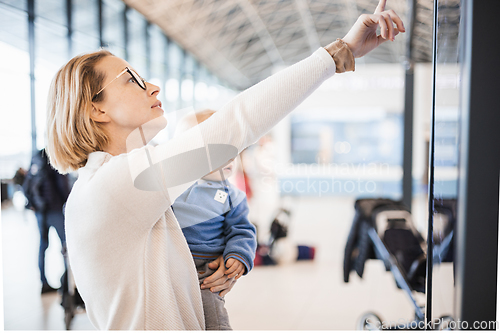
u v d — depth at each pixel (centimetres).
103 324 73
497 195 54
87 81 75
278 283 423
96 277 70
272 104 63
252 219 566
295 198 1084
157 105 82
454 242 58
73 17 777
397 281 262
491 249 54
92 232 69
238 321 315
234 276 93
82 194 71
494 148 54
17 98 698
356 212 315
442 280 65
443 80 66
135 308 69
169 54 1323
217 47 1627
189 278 76
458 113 57
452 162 59
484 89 54
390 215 290
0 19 664
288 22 1658
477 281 55
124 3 873
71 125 75
